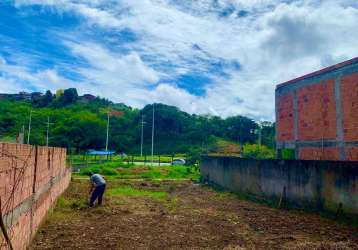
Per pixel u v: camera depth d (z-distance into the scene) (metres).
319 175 11.52
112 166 34.31
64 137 74.56
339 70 15.65
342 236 8.29
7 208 4.77
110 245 7.12
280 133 20.66
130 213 11.12
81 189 17.08
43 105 112.19
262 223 9.88
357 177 9.80
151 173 30.62
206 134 86.69
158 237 7.94
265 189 15.15
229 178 19.64
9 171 4.86
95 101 124.62
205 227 9.18
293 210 12.42
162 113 92.88
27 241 6.45
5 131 71.25
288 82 19.84
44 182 8.67
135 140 86.44
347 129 15.01
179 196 16.73
